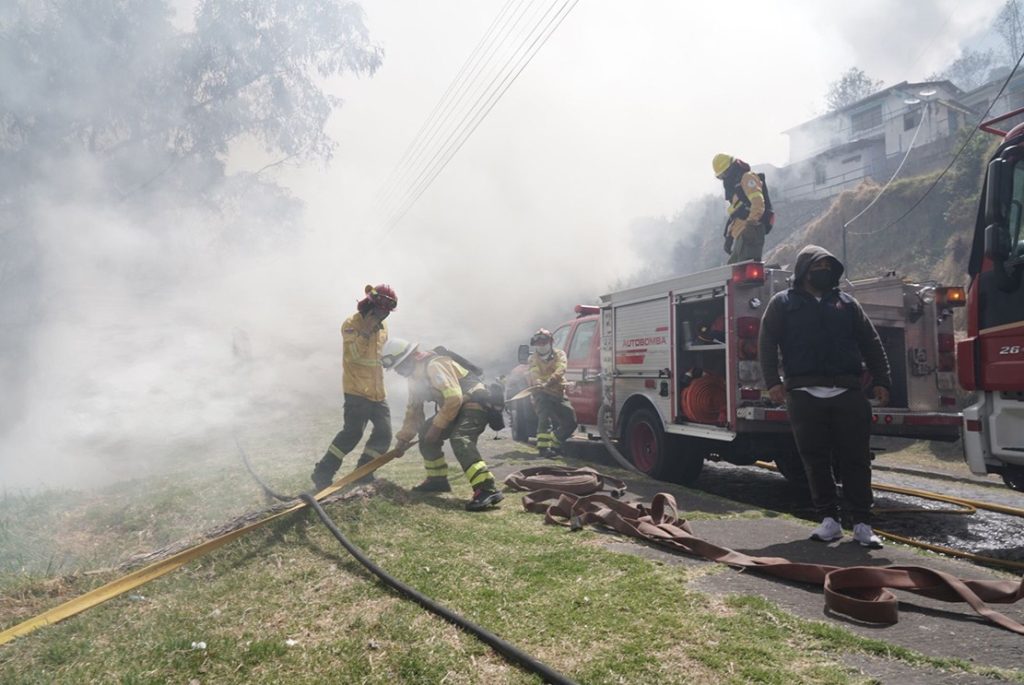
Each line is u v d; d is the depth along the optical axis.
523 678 2.08
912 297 5.91
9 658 2.39
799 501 5.95
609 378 7.06
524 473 5.40
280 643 2.37
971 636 2.35
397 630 2.43
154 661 2.29
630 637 2.34
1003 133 5.17
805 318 3.75
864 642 2.26
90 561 3.83
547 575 3.01
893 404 5.82
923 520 5.20
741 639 2.31
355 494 4.33
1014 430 4.38
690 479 6.38
